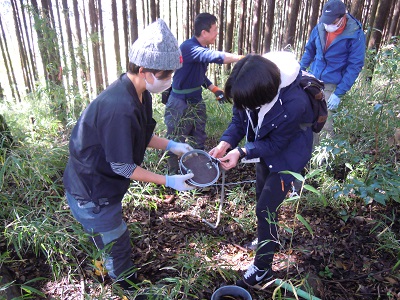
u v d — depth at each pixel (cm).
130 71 181
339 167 358
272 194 223
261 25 683
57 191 312
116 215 212
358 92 429
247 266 257
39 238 243
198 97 365
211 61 323
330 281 242
